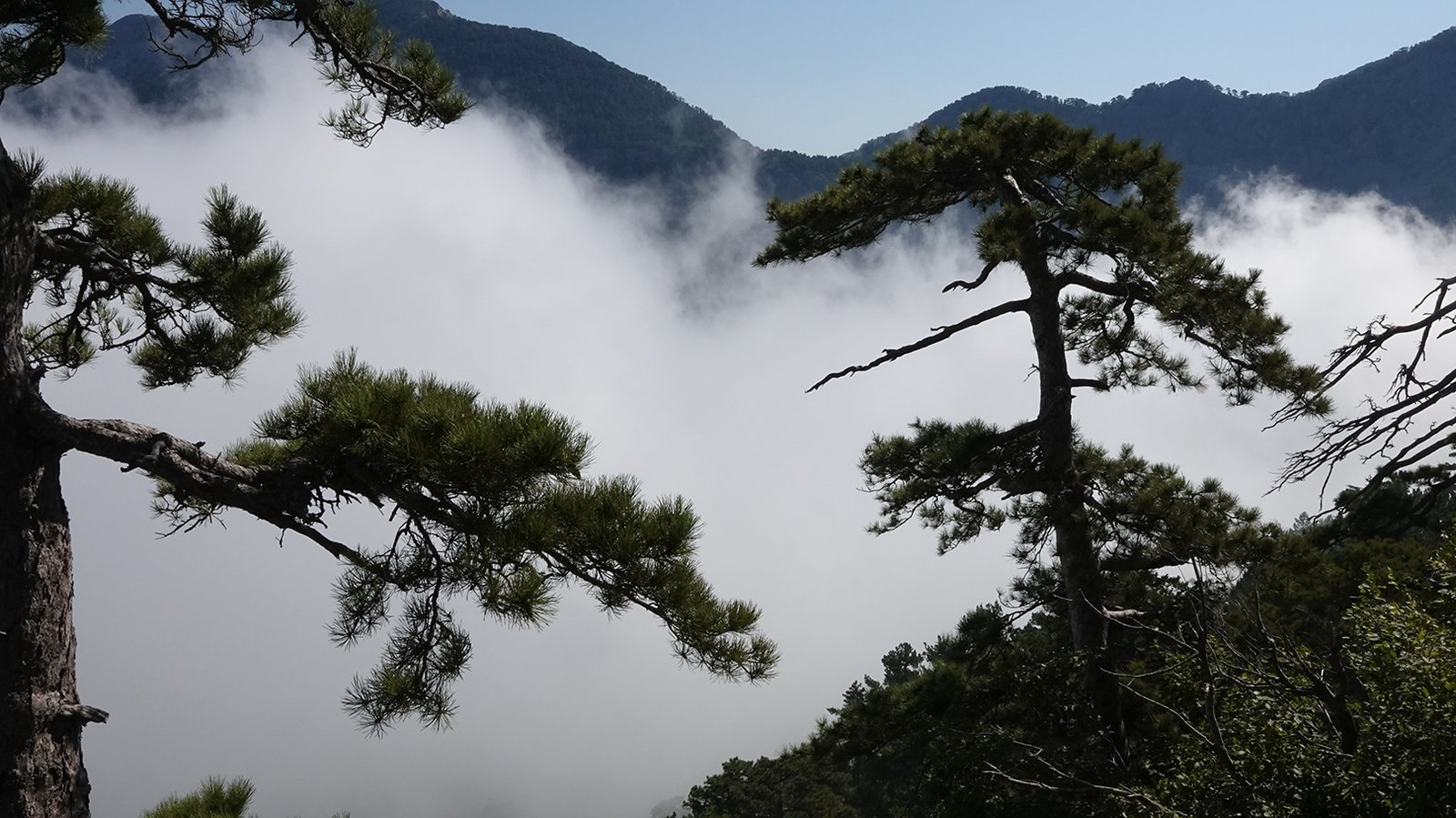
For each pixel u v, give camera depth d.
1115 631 12.88
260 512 5.48
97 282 6.86
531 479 5.21
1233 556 11.95
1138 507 12.14
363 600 5.38
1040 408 13.59
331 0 7.34
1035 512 12.85
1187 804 8.30
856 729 13.73
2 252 5.44
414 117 7.89
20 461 5.35
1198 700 9.75
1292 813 7.21
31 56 6.88
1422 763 6.61
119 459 5.32
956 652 13.70
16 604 5.29
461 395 5.50
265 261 7.37
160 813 6.07
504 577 5.18
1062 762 11.86
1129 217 12.32
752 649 5.35
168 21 6.77
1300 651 8.27
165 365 7.81
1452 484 13.49
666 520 5.34
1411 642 7.28
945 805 12.02
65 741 5.44
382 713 5.23
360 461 5.49
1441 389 8.77
